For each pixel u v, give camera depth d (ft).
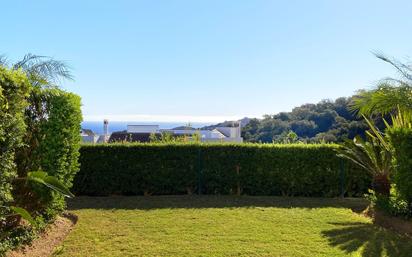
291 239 25.16
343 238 25.53
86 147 41.86
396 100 36.45
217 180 42.60
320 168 42.27
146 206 35.42
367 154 37.01
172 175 42.55
